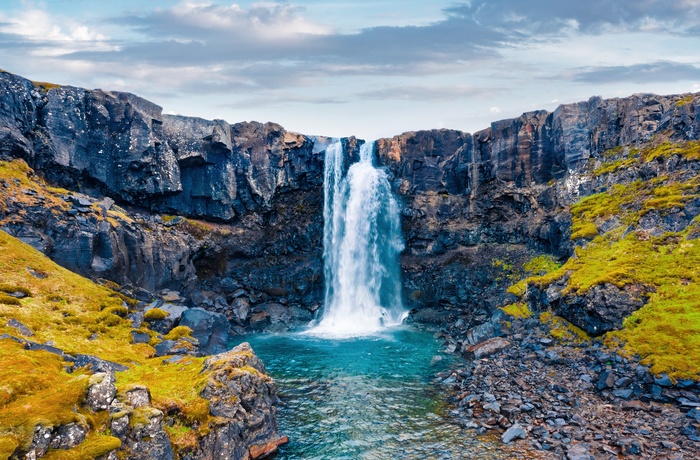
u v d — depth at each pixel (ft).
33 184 181.98
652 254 168.45
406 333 214.07
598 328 152.35
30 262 152.97
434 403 133.49
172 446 89.40
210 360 114.42
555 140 241.76
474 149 259.80
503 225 246.47
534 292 182.50
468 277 237.04
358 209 271.28
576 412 118.42
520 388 134.92
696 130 199.62
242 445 101.14
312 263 253.44
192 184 243.19
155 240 209.05
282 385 149.18
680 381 121.08
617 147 224.74
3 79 187.32
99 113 213.25
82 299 151.64
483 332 179.63
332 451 107.65
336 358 176.65
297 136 268.41
